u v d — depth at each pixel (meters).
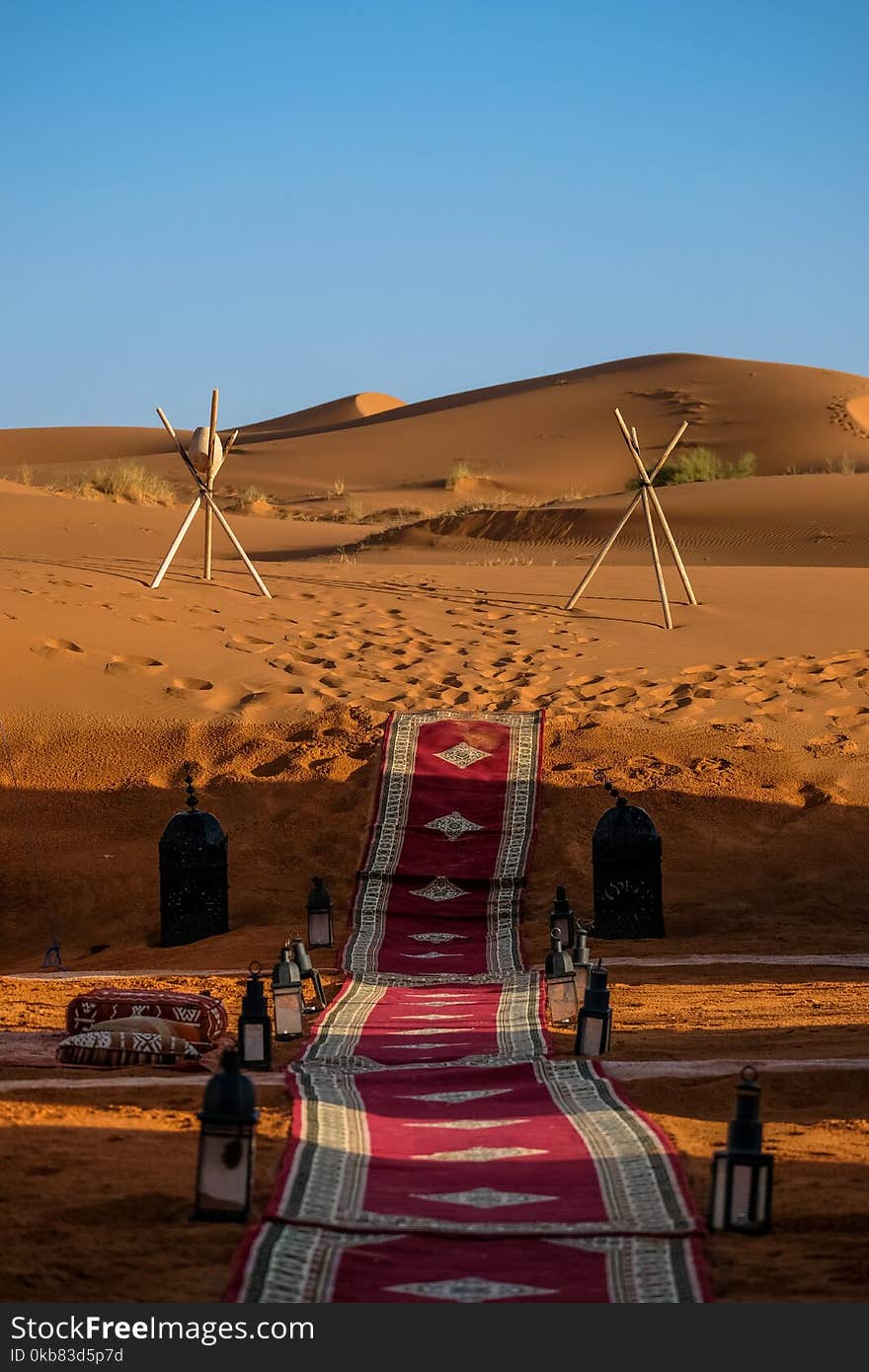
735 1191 5.79
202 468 25.33
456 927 14.30
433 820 16.45
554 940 10.52
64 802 17.17
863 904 15.18
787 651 22.45
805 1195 6.17
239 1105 5.95
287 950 9.95
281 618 23.59
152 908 15.26
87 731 18.41
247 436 115.94
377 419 114.44
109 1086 8.13
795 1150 6.89
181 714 18.91
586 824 16.59
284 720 18.89
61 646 20.75
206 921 14.49
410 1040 9.51
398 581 27.56
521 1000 11.05
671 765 18.00
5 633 20.72
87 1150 6.75
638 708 19.62
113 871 15.91
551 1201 5.98
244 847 16.30
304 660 21.30
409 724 18.47
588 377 106.19
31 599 22.53
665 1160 6.43
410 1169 6.48
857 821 16.88
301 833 16.50
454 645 22.56
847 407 88.56
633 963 12.89
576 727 18.80
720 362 102.69
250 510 58.56
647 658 21.92
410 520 55.94
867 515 44.31
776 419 86.69
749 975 12.28
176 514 42.34
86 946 14.58
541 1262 5.34
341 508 62.62
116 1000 9.40
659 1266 5.28
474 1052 9.06
